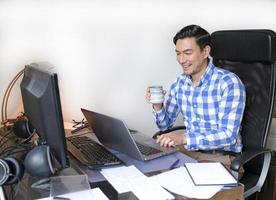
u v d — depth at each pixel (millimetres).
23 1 1853
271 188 2041
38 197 1009
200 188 1088
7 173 1025
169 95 2025
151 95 1705
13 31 1863
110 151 1439
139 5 2111
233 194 1104
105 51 2090
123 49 2131
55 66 1986
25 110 1447
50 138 1100
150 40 2188
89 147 1465
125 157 1373
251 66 1813
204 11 2273
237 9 2332
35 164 1085
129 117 2256
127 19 2100
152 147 1468
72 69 2031
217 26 2320
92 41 2043
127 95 2215
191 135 1646
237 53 1823
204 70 1833
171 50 2252
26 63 1915
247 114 1801
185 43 1741
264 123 1737
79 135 1687
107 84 2143
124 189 1067
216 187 1099
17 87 1882
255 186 1652
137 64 2191
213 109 1809
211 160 1473
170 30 2219
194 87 1871
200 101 1845
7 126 1731
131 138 1244
